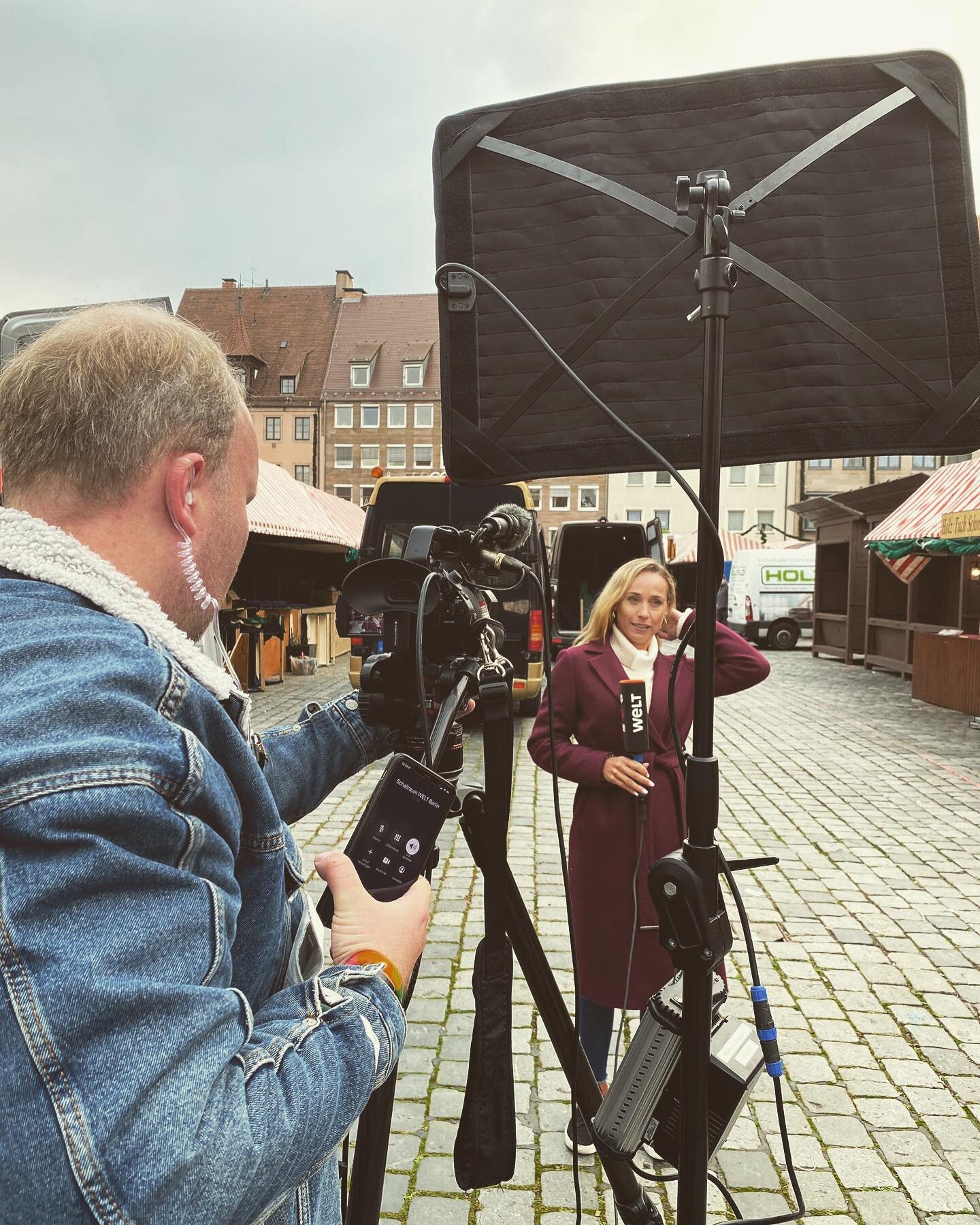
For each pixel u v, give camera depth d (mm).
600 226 1398
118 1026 552
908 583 13945
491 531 1416
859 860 5113
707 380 1244
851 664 17766
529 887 4617
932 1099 2762
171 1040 572
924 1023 3234
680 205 1248
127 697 654
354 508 19984
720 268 1230
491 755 1313
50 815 570
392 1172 2383
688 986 1282
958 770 7695
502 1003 1381
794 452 1380
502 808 1332
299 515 12773
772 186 1312
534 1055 2973
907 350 1326
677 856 1282
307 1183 920
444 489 8445
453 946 3801
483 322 1453
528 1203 2275
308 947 1001
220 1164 576
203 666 777
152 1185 531
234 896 719
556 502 51469
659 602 2656
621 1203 1615
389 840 1035
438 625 1270
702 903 1251
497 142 1413
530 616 8328
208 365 833
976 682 10703
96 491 761
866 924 4148
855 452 1362
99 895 577
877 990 3482
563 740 2639
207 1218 565
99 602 719
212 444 818
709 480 1251
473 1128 1391
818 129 1330
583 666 2656
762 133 1338
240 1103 627
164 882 615
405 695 1267
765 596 22672
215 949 639
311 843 5371
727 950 1302
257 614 12383
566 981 3533
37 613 683
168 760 647
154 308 873
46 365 769
